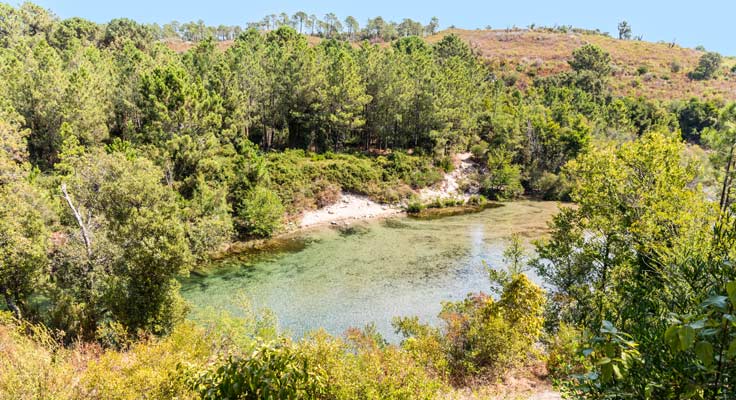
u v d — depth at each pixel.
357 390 7.83
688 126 77.62
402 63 64.69
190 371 6.50
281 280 28.44
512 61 115.69
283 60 54.19
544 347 16.38
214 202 33.28
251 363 5.64
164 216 17.59
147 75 38.06
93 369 7.72
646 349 4.29
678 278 6.14
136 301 16.23
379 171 52.22
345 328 21.83
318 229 41.69
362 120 56.75
